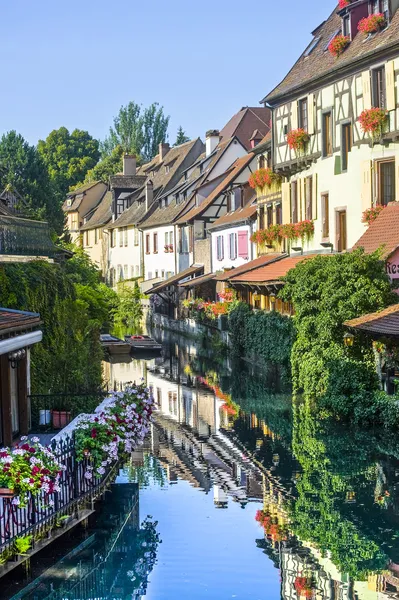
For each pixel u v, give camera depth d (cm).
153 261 6712
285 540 1342
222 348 3991
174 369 3584
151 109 10481
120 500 1569
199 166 6175
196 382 3175
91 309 3788
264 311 3494
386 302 2312
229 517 1458
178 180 6888
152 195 7012
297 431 2186
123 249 7519
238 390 2941
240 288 3922
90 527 1360
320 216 3241
